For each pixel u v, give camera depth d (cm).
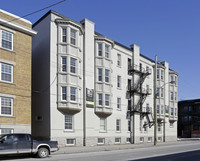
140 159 1596
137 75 4034
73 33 2903
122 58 3781
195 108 7119
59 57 2766
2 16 2259
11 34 2327
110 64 3372
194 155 1917
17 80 2317
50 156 1836
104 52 3294
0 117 2125
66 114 2791
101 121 3288
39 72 2842
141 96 4088
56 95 2711
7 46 2275
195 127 7006
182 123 7275
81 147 2750
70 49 2816
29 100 2405
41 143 1722
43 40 2847
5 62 2222
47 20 2828
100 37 3281
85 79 3033
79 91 2930
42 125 2697
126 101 3794
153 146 3142
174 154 1998
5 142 1598
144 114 4094
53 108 2659
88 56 3125
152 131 4353
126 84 3828
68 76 2752
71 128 2836
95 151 2359
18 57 2353
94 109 3144
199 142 4578
